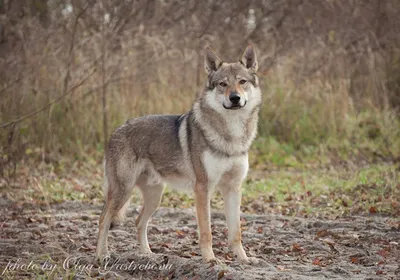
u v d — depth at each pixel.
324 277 6.76
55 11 19.02
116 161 8.55
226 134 7.88
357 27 19.81
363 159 15.66
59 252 8.12
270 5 20.17
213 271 6.83
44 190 12.58
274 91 18.52
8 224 9.97
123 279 6.98
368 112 18.27
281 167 15.98
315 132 17.92
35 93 16.27
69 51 17.03
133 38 18.00
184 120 8.38
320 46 19.30
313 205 11.29
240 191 8.05
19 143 15.05
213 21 19.73
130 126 8.73
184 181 8.34
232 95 7.83
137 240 9.27
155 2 19.02
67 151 16.45
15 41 17.19
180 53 18.30
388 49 19.44
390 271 7.05
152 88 17.91
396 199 10.97
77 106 17.02
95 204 11.93
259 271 7.02
